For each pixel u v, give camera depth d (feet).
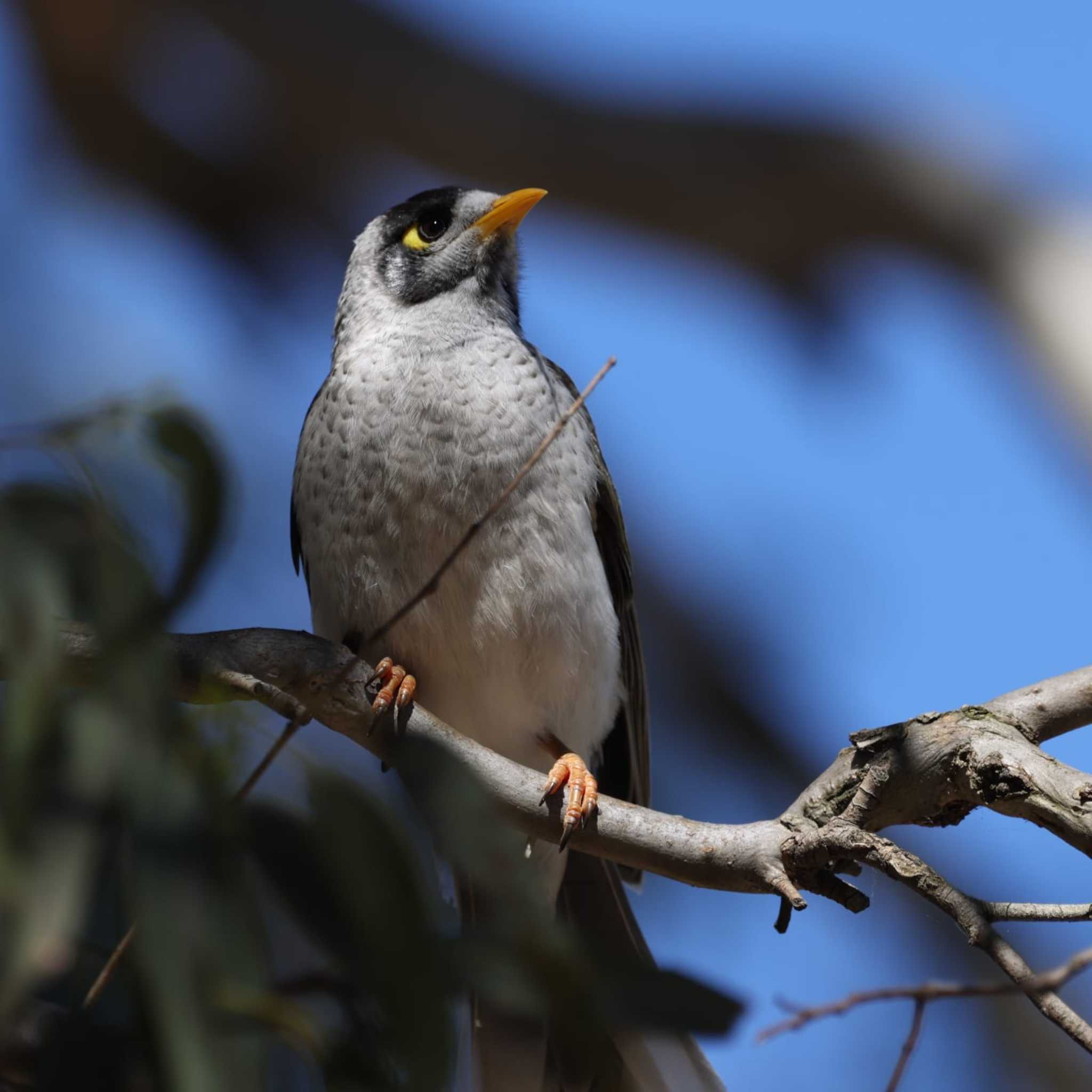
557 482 27.96
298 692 23.32
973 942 18.79
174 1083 17.16
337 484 27.96
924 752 21.56
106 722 18.38
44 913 17.34
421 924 18.97
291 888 19.26
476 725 29.25
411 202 32.83
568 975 19.31
